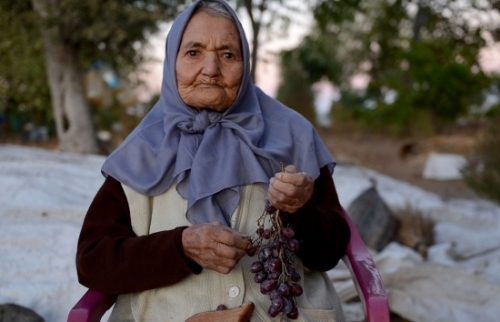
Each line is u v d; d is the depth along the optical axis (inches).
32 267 116.9
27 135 451.5
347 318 113.6
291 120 77.5
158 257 65.7
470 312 116.3
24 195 145.6
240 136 73.6
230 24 73.6
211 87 72.9
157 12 275.3
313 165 75.0
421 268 122.6
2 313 101.6
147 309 70.4
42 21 273.7
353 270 74.1
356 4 295.3
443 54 479.5
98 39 281.0
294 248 63.9
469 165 190.9
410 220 159.2
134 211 71.9
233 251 62.2
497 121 184.7
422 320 116.1
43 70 333.1
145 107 376.8
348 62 868.6
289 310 63.9
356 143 569.9
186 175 71.2
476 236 168.7
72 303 109.9
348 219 79.0
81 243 70.9
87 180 170.1
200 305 67.9
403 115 525.3
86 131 308.0
